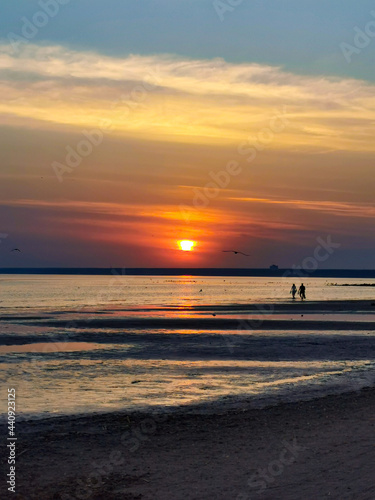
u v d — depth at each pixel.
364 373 20.42
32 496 8.70
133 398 16.14
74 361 23.61
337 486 8.88
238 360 23.94
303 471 9.62
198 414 13.98
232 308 58.91
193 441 11.55
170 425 12.88
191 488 8.97
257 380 19.16
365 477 9.20
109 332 35.03
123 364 22.78
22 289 139.75
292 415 13.74
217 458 10.43
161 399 15.98
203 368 21.80
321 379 19.16
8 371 21.05
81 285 179.25
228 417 13.62
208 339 31.41
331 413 13.88
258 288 149.62
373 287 158.88
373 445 10.98
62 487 9.05
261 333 34.47
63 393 16.89
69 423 13.06
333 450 10.73
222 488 8.95
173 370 21.31
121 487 9.05
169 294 109.00
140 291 126.12
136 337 32.38
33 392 17.06
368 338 32.06
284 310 55.09
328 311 53.88
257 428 12.55
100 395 16.56
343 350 27.16
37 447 11.15
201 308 59.31
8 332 35.09
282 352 26.44
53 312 54.03
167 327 38.09
